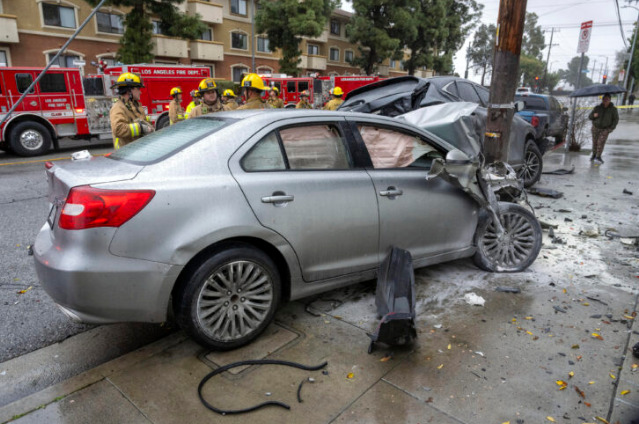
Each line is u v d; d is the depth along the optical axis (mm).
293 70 31766
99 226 2416
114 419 2303
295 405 2396
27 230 5664
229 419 2299
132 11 21219
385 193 3371
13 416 2316
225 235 2693
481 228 4055
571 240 5152
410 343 2984
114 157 3061
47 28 22875
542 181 8570
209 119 3232
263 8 30688
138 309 2576
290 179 2971
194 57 29188
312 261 3121
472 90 7129
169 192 2561
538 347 2934
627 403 2385
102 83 14891
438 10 39656
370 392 2496
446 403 2404
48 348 3074
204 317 2746
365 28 35531
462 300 3625
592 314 3381
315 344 2994
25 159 12562
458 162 3443
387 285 3156
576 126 13289
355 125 3404
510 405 2387
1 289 3965
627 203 6809
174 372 2703
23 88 12883
